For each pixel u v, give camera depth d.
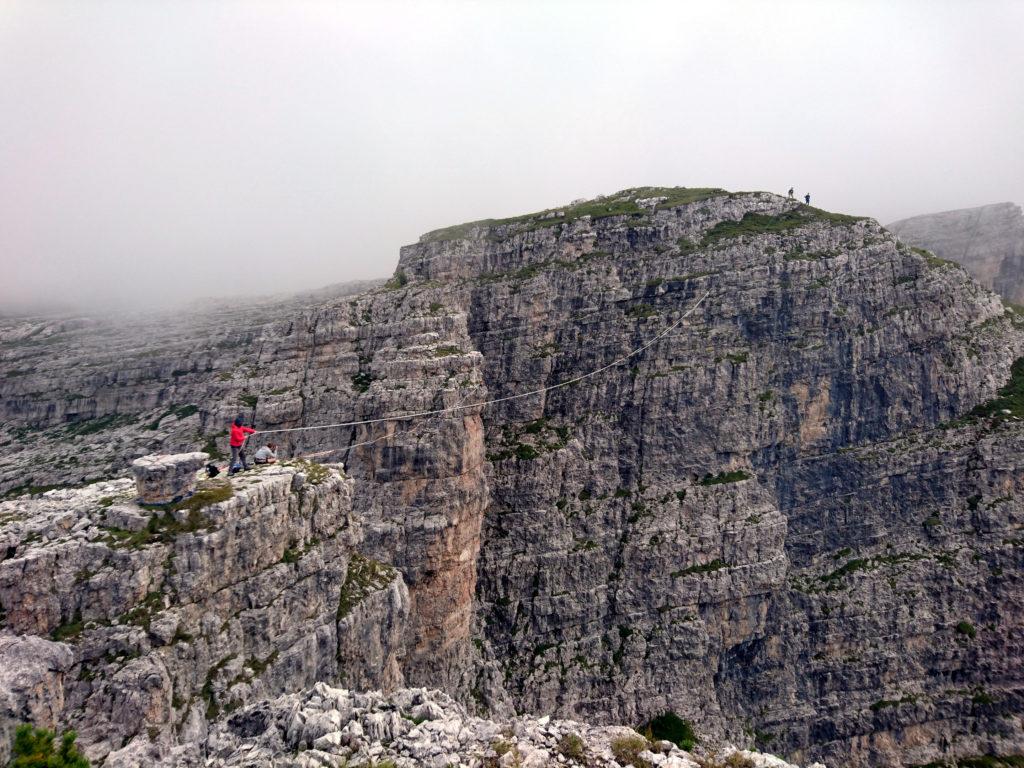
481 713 64.75
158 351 141.50
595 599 74.88
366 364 71.56
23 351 151.38
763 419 81.94
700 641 73.62
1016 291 176.62
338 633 38.09
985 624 78.25
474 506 66.81
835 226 90.38
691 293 84.19
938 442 84.56
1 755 21.70
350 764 21.95
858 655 77.94
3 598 26.12
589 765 22.81
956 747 74.75
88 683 26.14
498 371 82.94
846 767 74.75
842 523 83.31
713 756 23.98
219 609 31.39
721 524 77.75
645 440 80.81
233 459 38.19
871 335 85.38
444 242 88.50
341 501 40.66
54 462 110.31
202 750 23.72
